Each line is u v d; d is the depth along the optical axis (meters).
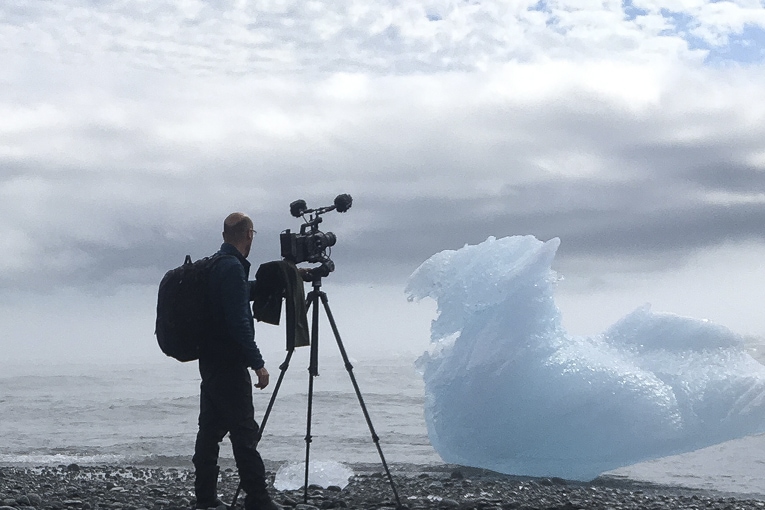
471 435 11.14
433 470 11.59
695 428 10.26
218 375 5.22
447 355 11.69
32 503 7.05
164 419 21.44
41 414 23.06
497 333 11.16
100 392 34.75
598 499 8.56
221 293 5.08
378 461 13.10
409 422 19.73
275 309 5.54
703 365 11.01
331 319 6.09
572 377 10.67
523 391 10.84
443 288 11.74
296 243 5.59
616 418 10.38
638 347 11.54
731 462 12.66
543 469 10.96
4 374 59.75
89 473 11.32
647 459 10.52
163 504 6.98
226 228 5.30
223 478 9.88
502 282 11.26
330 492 8.41
